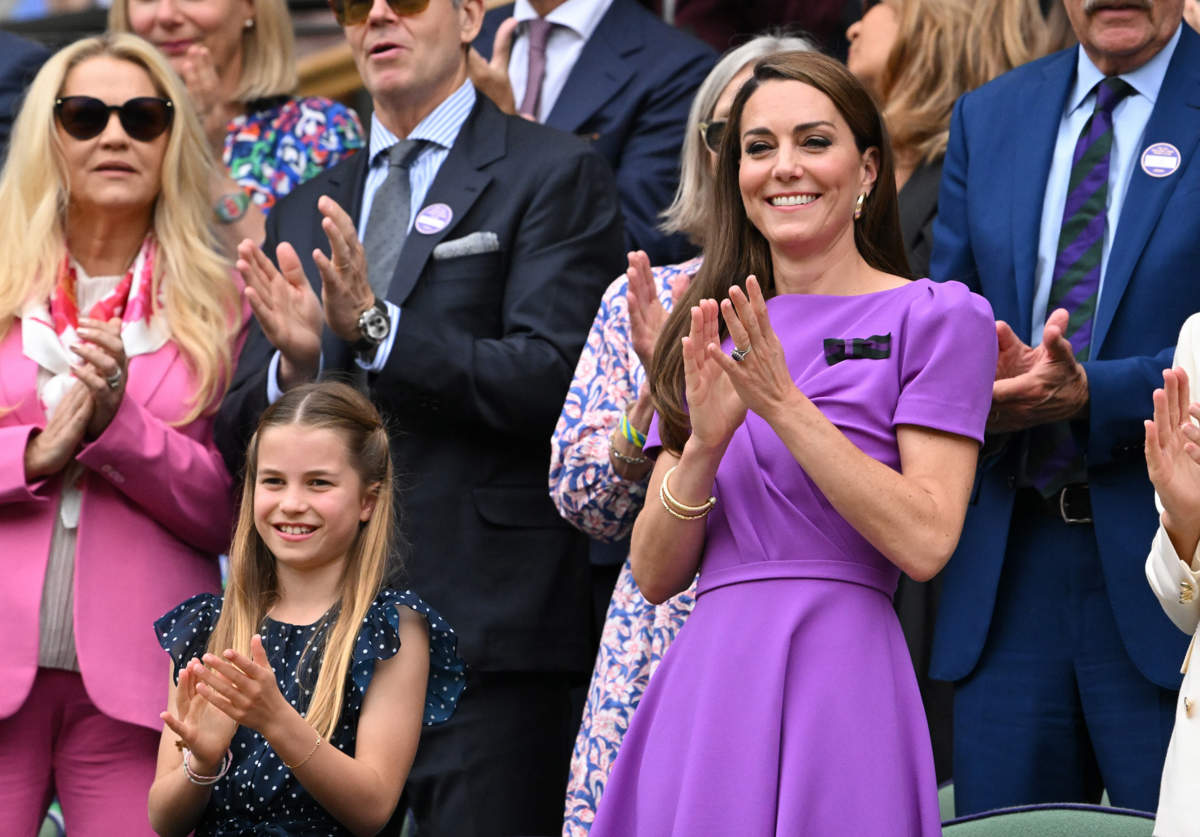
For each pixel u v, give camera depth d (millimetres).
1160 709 13867
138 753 15180
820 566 11055
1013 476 14500
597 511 14805
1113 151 15078
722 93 16000
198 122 17266
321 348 16297
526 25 21688
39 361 16016
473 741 15438
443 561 15672
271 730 11891
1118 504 14102
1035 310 14984
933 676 14781
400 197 17141
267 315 15266
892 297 11562
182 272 16703
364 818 12430
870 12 20172
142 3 20797
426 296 16312
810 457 10664
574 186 16844
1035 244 15000
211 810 12727
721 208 12320
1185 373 11352
